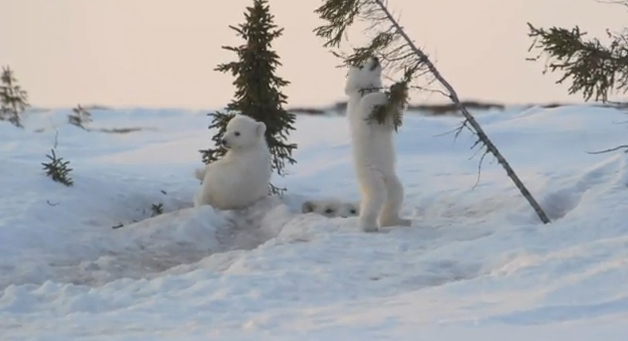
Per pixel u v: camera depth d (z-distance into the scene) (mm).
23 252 21453
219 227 24344
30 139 48969
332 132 48719
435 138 44375
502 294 14992
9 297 16969
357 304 15227
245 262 19031
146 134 56656
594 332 11633
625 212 21234
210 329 13555
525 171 31969
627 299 13641
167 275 19297
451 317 13289
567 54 18453
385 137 21953
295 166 37469
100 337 13172
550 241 19594
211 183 25922
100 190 27781
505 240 19797
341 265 18516
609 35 18625
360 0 22469
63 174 27703
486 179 30625
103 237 23016
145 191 28734
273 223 24344
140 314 14898
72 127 55719
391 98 21469
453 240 20781
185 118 69938
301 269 18281
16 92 62875
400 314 13797
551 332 11789
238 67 28891
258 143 26141
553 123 47344
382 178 22094
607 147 39375
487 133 44406
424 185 30125
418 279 17547
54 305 16453
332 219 23422
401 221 22828
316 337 12180
